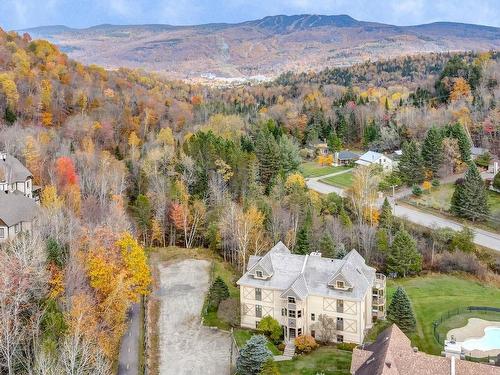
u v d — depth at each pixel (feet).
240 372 184.24
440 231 313.73
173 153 395.55
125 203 352.90
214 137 416.46
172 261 300.40
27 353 149.89
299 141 590.14
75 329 155.02
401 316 217.77
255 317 225.76
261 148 394.11
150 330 223.30
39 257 183.01
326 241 283.59
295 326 213.05
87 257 215.72
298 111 654.53
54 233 235.40
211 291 245.04
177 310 242.58
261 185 378.73
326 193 398.21
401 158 422.00
